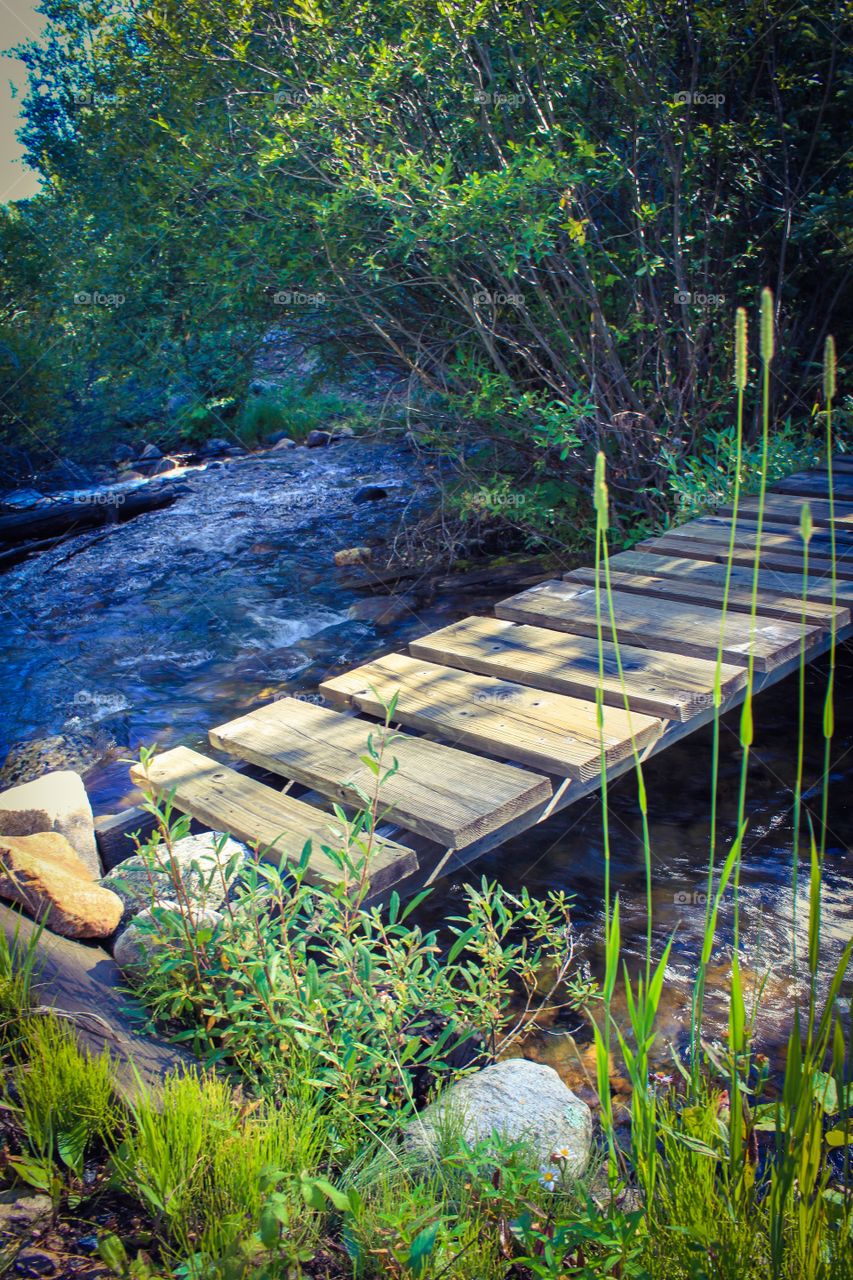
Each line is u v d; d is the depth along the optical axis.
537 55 6.36
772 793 4.33
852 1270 1.53
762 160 7.66
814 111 7.42
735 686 3.92
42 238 11.89
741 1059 1.93
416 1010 2.68
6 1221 1.98
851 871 3.74
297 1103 2.22
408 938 2.61
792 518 5.86
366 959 2.42
